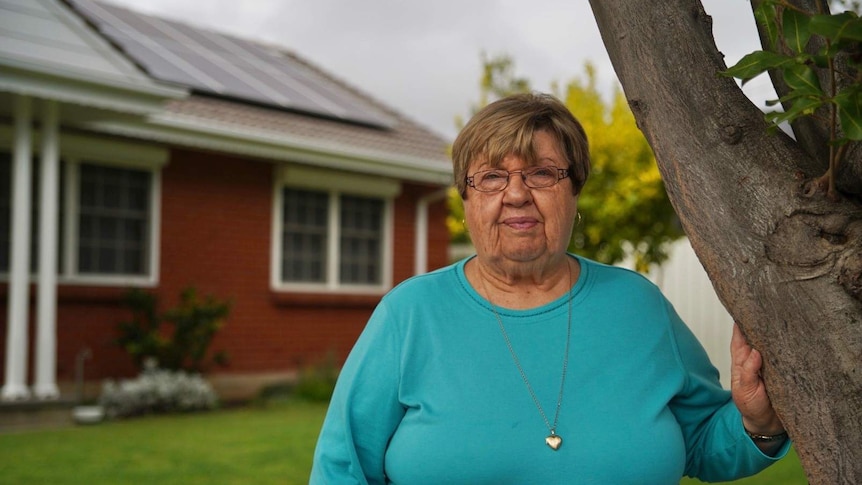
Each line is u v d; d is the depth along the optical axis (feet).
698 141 5.23
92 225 33.83
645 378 6.44
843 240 4.91
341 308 42.16
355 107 46.78
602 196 31.01
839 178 5.05
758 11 4.96
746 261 5.07
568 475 6.18
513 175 6.49
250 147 36.99
